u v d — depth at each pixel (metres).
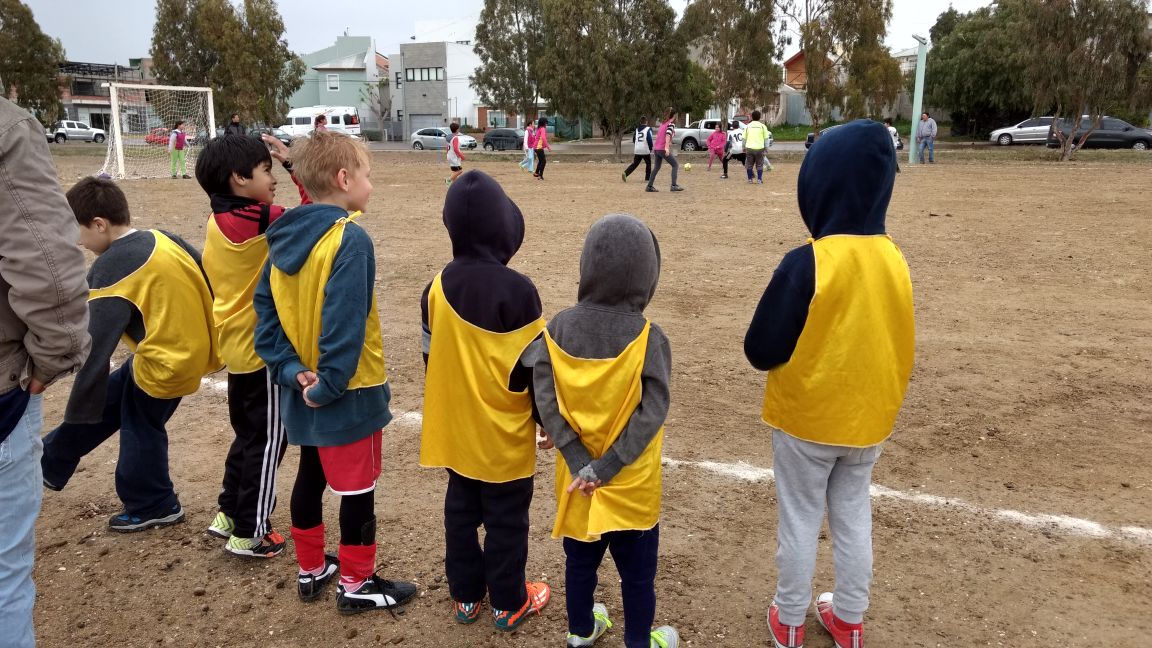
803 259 2.30
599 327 2.31
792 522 2.50
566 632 2.77
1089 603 2.91
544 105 56.78
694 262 9.12
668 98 34.69
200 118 29.05
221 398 5.13
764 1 35.88
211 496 3.78
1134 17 25.17
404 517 3.57
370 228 12.11
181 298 3.13
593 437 2.31
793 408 2.40
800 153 33.22
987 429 4.46
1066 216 12.23
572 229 11.70
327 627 2.80
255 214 2.88
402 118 67.31
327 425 2.61
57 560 3.21
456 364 2.53
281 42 46.12
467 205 2.50
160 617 2.86
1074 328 6.38
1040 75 26.89
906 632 2.75
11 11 42.31
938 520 3.50
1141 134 32.44
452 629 2.79
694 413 4.76
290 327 2.59
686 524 3.50
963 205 13.84
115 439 4.48
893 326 2.35
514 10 49.34
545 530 3.46
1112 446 4.23
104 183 3.08
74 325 1.96
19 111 1.87
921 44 26.08
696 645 2.69
